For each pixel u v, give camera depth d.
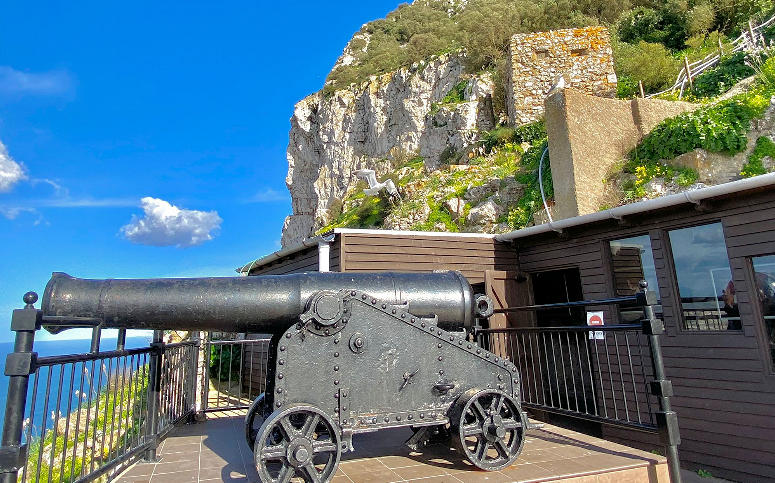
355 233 6.99
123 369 3.21
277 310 3.24
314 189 38.84
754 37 14.11
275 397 2.89
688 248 5.78
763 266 5.07
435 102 28.30
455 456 3.60
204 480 3.17
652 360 3.30
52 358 2.33
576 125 11.41
